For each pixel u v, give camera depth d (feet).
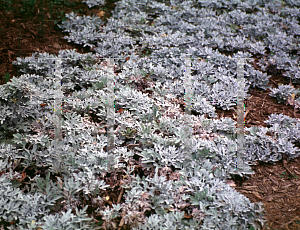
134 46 17.13
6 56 15.37
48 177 9.39
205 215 8.79
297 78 15.71
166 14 20.27
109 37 17.21
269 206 9.42
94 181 9.48
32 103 11.14
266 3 22.62
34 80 13.85
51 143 10.64
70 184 9.30
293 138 11.93
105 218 8.70
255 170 10.82
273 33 18.79
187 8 20.65
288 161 11.23
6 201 8.64
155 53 16.39
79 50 16.75
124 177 10.10
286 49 17.72
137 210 8.98
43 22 18.66
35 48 16.33
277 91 14.48
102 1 21.07
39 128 11.41
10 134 11.10
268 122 12.94
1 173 9.57
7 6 19.70
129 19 18.99
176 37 17.40
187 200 9.43
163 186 9.43
